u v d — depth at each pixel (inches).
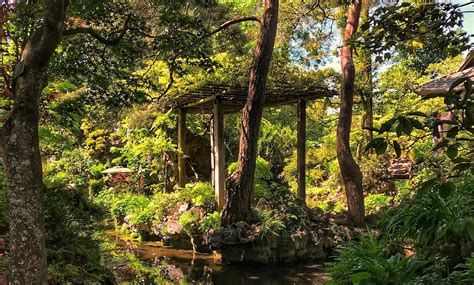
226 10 428.8
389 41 96.9
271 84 356.2
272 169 561.3
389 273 132.3
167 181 458.6
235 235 298.5
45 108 215.3
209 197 362.0
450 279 118.9
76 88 227.6
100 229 183.6
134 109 426.6
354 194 360.2
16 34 163.8
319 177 509.4
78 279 139.7
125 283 232.2
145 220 372.5
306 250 309.6
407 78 516.7
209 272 279.1
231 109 450.0
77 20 193.5
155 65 377.7
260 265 296.2
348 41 100.7
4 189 164.2
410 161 447.5
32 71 99.4
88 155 519.5
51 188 176.4
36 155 101.2
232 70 350.9
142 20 195.8
